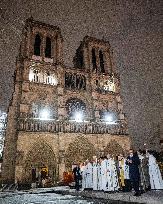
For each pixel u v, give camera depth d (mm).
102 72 49594
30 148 33250
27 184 31078
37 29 45281
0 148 46781
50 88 40156
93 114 42281
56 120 37156
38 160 33562
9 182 32469
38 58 42656
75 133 37438
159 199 9336
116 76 48156
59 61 43531
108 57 51375
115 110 44875
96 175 17031
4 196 19859
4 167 33344
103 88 45844
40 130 34969
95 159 17578
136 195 11414
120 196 11859
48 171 33688
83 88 44156
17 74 40062
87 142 38188
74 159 36156
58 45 45344
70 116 40438
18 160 31703
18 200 15914
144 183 13906
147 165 14781
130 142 42688
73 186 24172
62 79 41906
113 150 40094
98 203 11367
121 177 15109
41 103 38281
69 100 41625
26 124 34562
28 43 42875
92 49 51031
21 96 37000
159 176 14312
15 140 35281
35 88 38812
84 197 14875
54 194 19953
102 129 40719
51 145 35031
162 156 16375
